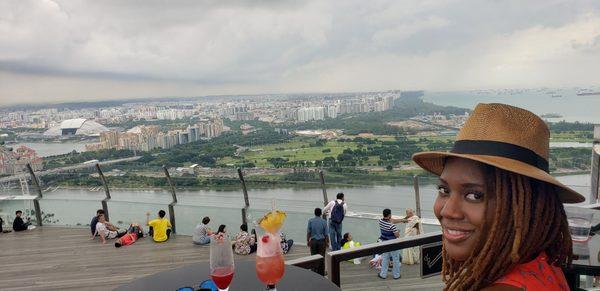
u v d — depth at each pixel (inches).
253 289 66.0
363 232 265.6
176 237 305.0
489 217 28.5
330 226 261.3
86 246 282.8
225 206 305.1
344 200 278.8
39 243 290.7
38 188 335.9
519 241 26.5
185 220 313.4
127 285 69.5
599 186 179.6
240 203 303.0
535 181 28.6
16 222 322.3
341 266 85.5
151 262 250.1
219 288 63.2
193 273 74.3
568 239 29.8
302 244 289.7
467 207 29.5
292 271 73.0
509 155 28.5
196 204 310.3
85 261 252.5
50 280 222.8
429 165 36.7
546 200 28.7
